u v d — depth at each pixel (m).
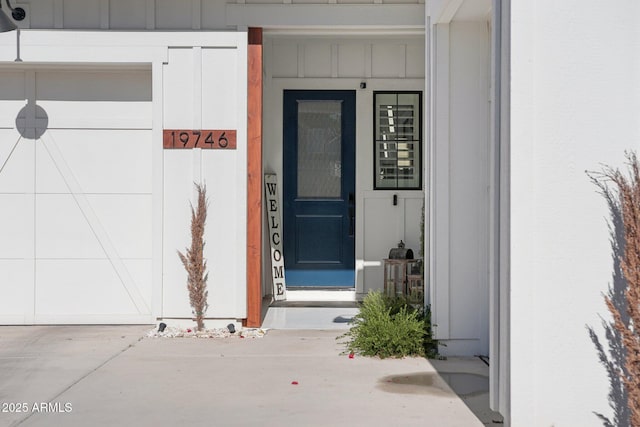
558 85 3.96
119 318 7.48
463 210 6.21
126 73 7.46
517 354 3.91
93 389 5.12
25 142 7.45
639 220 3.54
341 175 9.17
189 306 7.17
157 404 4.75
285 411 4.58
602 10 3.97
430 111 6.36
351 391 5.05
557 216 3.93
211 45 7.16
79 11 7.16
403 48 9.03
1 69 7.41
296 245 9.16
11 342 6.68
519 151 3.94
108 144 7.47
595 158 3.96
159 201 7.14
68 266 7.48
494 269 4.16
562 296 3.92
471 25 6.21
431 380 5.37
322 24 7.21
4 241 7.46
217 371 5.62
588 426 3.91
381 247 9.05
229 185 7.17
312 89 9.08
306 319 7.82
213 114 7.18
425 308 6.45
